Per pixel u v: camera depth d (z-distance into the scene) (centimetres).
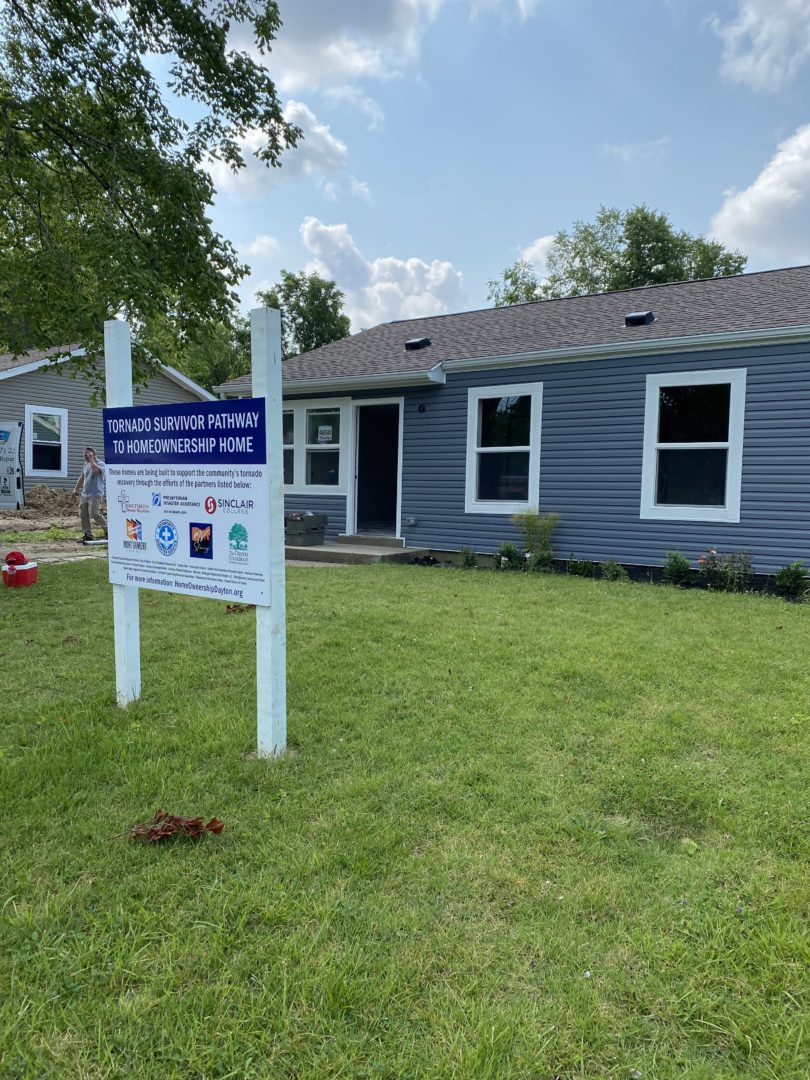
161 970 187
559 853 248
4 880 227
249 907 213
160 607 682
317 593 748
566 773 313
